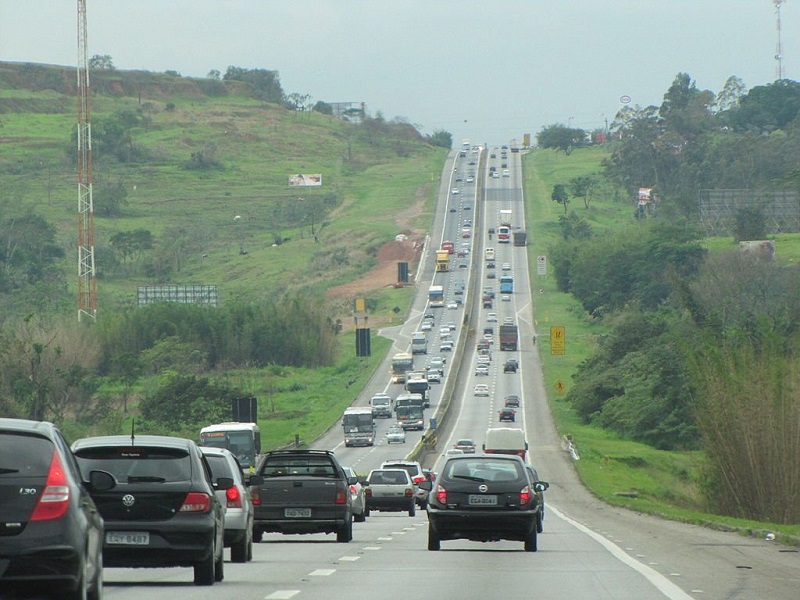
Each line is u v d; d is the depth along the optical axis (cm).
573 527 11900
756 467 15588
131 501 5516
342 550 8269
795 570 6656
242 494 7206
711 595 5103
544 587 5397
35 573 3672
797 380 15938
